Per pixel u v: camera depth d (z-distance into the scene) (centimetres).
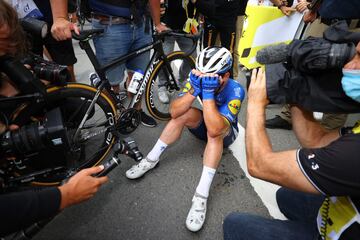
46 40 214
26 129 121
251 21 284
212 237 150
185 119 179
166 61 222
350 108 81
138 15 192
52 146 129
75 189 97
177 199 172
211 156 158
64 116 172
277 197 145
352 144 70
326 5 178
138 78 202
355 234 77
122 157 203
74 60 240
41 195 87
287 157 82
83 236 149
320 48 76
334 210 84
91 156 189
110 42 196
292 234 103
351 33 77
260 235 105
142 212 163
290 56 85
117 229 153
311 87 83
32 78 129
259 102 95
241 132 234
